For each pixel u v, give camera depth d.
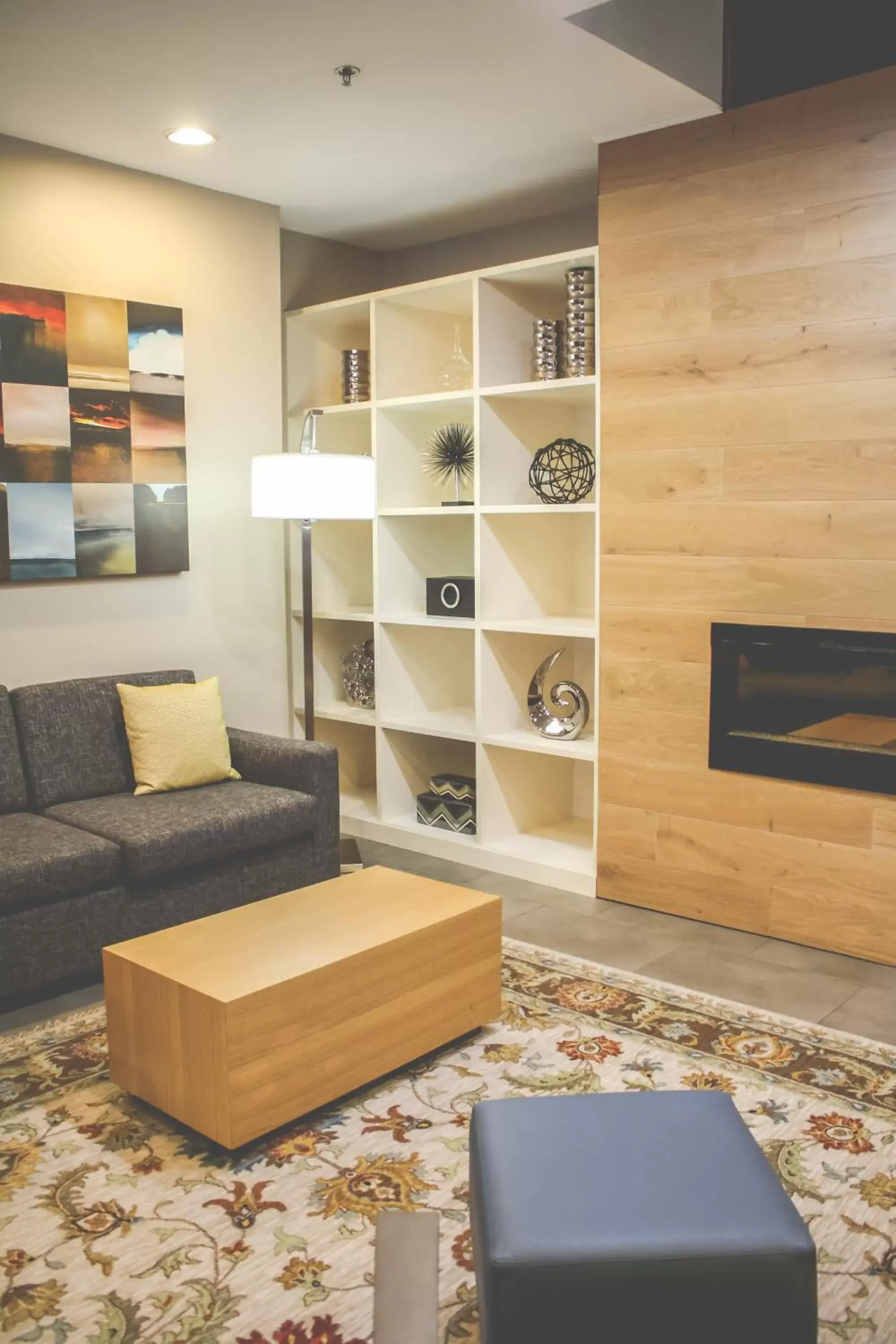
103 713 3.92
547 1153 1.79
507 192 4.40
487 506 4.20
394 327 4.66
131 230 4.12
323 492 4.07
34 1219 2.21
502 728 4.43
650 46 3.17
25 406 3.85
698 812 3.77
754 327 3.47
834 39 3.30
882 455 3.25
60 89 3.34
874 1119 2.54
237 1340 1.88
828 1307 1.94
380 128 3.67
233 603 4.61
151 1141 2.49
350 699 5.09
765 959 3.47
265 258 4.59
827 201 3.29
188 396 4.37
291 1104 2.47
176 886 3.50
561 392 4.05
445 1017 2.83
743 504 3.55
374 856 4.56
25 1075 2.79
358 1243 2.14
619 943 3.61
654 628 3.80
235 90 3.35
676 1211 1.65
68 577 4.01
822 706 3.44
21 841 3.29
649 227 3.68
